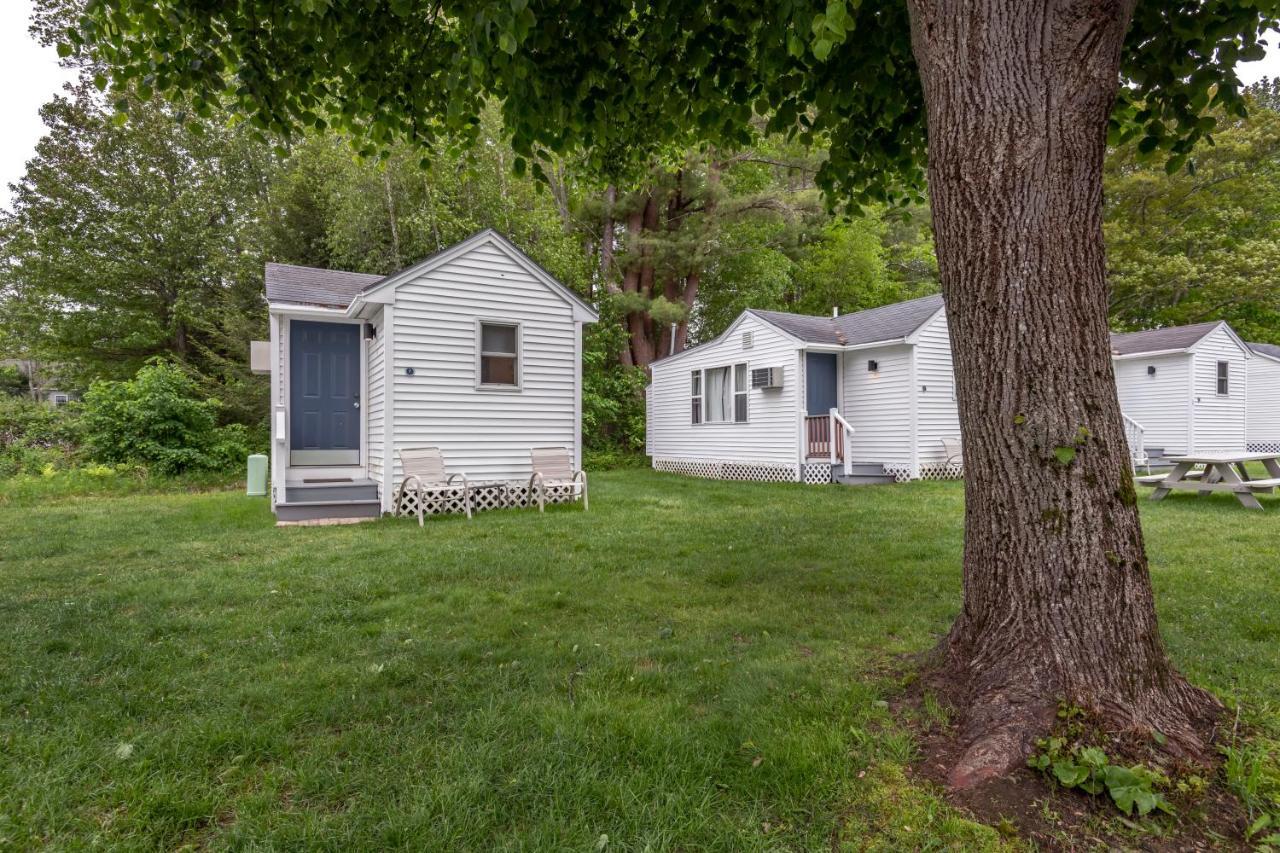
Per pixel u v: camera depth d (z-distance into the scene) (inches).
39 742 94.0
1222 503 340.8
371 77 185.5
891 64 164.6
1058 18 90.3
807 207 823.1
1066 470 91.0
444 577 196.7
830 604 165.8
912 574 194.9
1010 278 93.0
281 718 102.0
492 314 357.7
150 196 708.7
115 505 374.9
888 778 83.0
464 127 209.5
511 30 123.2
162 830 76.0
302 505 313.3
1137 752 82.0
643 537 259.9
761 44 163.5
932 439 499.5
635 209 802.2
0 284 687.7
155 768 88.1
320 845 72.6
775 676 115.4
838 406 544.4
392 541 255.8
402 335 332.2
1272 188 817.5
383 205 647.8
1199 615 148.9
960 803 77.8
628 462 709.9
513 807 79.5
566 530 278.4
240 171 756.6
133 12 155.5
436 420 342.0
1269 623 141.8
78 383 747.4
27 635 140.3
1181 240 800.3
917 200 204.8
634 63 182.2
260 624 150.3
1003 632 95.7
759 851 70.6
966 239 97.0
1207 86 150.9
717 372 589.0
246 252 721.0
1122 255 816.3
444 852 71.1
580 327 386.6
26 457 506.9
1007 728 86.4
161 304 730.2
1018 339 93.0
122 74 164.6
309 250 746.8
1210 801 76.0
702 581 190.9
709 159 744.3
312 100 192.4
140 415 514.3
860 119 186.9
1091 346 92.4
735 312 915.4
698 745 91.7
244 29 166.7
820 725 95.3
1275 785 77.5
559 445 378.3
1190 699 93.6
